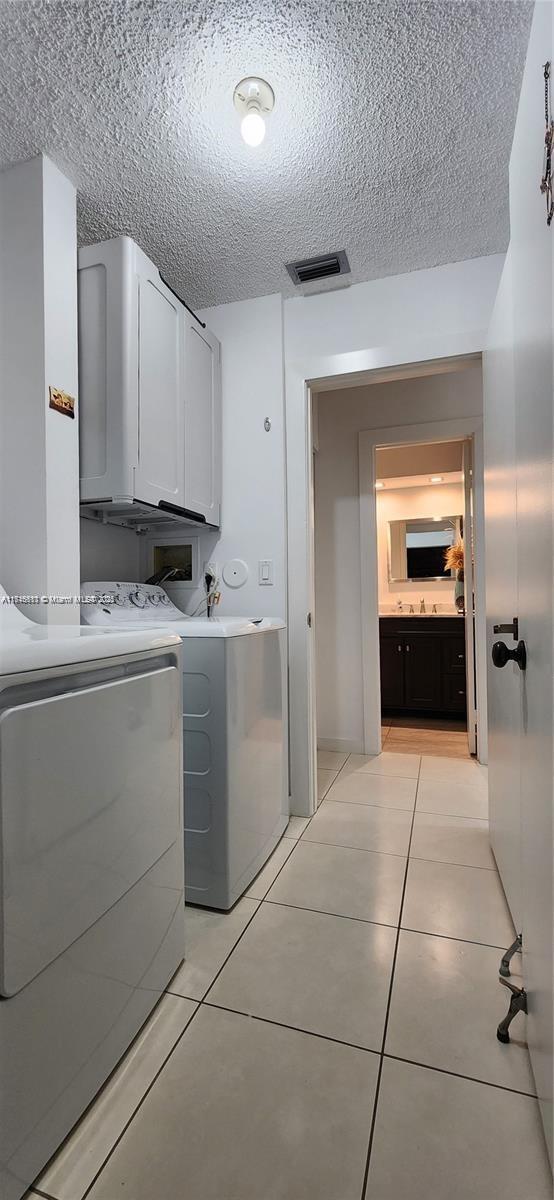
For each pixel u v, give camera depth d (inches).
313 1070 41.1
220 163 61.7
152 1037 44.2
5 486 60.2
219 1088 39.5
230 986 50.1
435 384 125.3
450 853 76.7
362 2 44.8
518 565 47.1
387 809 93.8
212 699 63.1
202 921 60.7
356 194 67.5
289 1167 34.1
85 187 65.0
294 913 62.1
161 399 74.4
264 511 92.0
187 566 97.3
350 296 88.5
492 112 55.2
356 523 132.5
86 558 84.5
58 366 60.7
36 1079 32.2
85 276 68.3
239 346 93.7
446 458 166.1
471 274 82.0
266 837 75.3
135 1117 37.3
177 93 52.4
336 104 54.2
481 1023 45.6
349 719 132.3
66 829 34.9
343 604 133.3
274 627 80.8
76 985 36.0
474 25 46.8
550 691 32.7
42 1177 33.0
